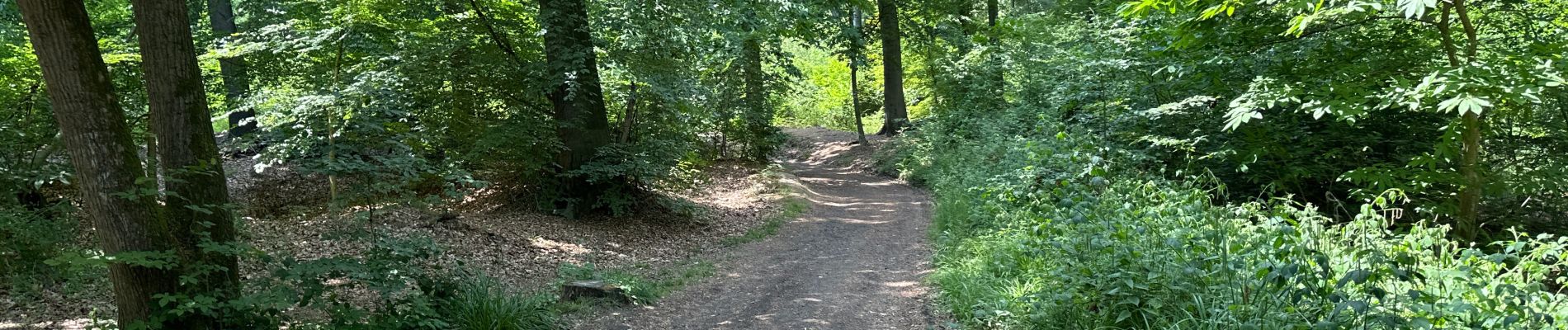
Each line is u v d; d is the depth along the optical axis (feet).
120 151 15.46
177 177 16.40
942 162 65.16
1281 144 32.22
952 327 22.48
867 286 30.12
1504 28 27.86
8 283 23.48
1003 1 96.17
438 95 42.78
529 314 22.66
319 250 32.55
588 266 32.76
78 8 14.89
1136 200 21.54
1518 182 27.58
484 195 48.19
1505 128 30.42
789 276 33.01
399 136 29.43
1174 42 30.01
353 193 19.88
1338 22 28.12
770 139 80.07
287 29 42.55
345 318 18.67
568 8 41.22
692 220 49.19
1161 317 16.06
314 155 31.99
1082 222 18.42
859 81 124.26
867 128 120.47
